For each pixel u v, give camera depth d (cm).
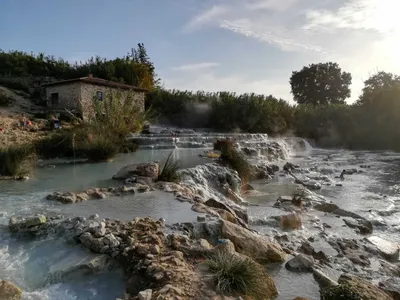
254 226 841
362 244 785
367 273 625
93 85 2583
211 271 450
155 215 674
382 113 3575
